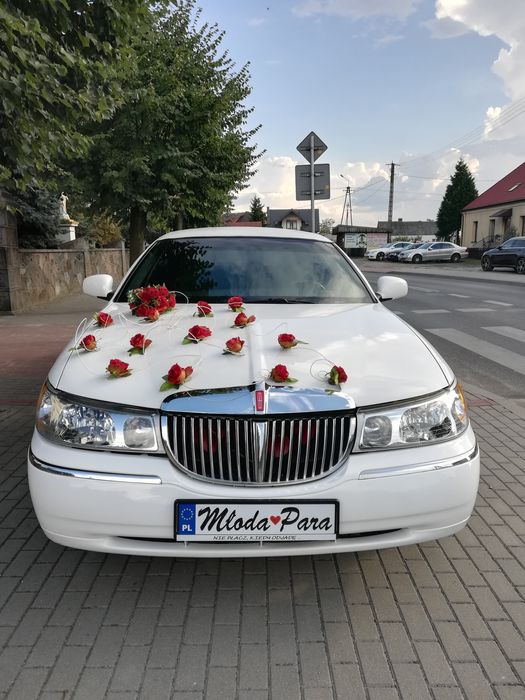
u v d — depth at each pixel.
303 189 10.55
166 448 2.33
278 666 2.19
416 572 2.81
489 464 4.14
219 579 2.74
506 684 2.11
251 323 3.13
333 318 3.30
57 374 2.66
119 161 11.03
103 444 2.36
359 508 2.32
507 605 2.56
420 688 2.09
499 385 6.50
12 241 12.61
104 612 2.50
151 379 2.51
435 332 9.85
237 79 13.73
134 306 3.48
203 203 13.01
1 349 8.55
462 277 24.05
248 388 2.38
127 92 6.25
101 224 29.73
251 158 14.62
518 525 3.27
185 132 11.67
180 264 4.01
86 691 2.07
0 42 4.07
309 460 2.34
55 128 4.84
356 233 63.84
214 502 2.28
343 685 2.11
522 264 25.34
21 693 2.06
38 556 2.93
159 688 2.08
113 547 2.35
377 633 2.38
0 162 4.91
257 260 4.05
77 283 18.28
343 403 2.35
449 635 2.37
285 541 2.33
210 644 2.30
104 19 4.77
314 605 2.56
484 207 45.91
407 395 2.48
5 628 2.39
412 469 2.37
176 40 12.52
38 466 2.40
